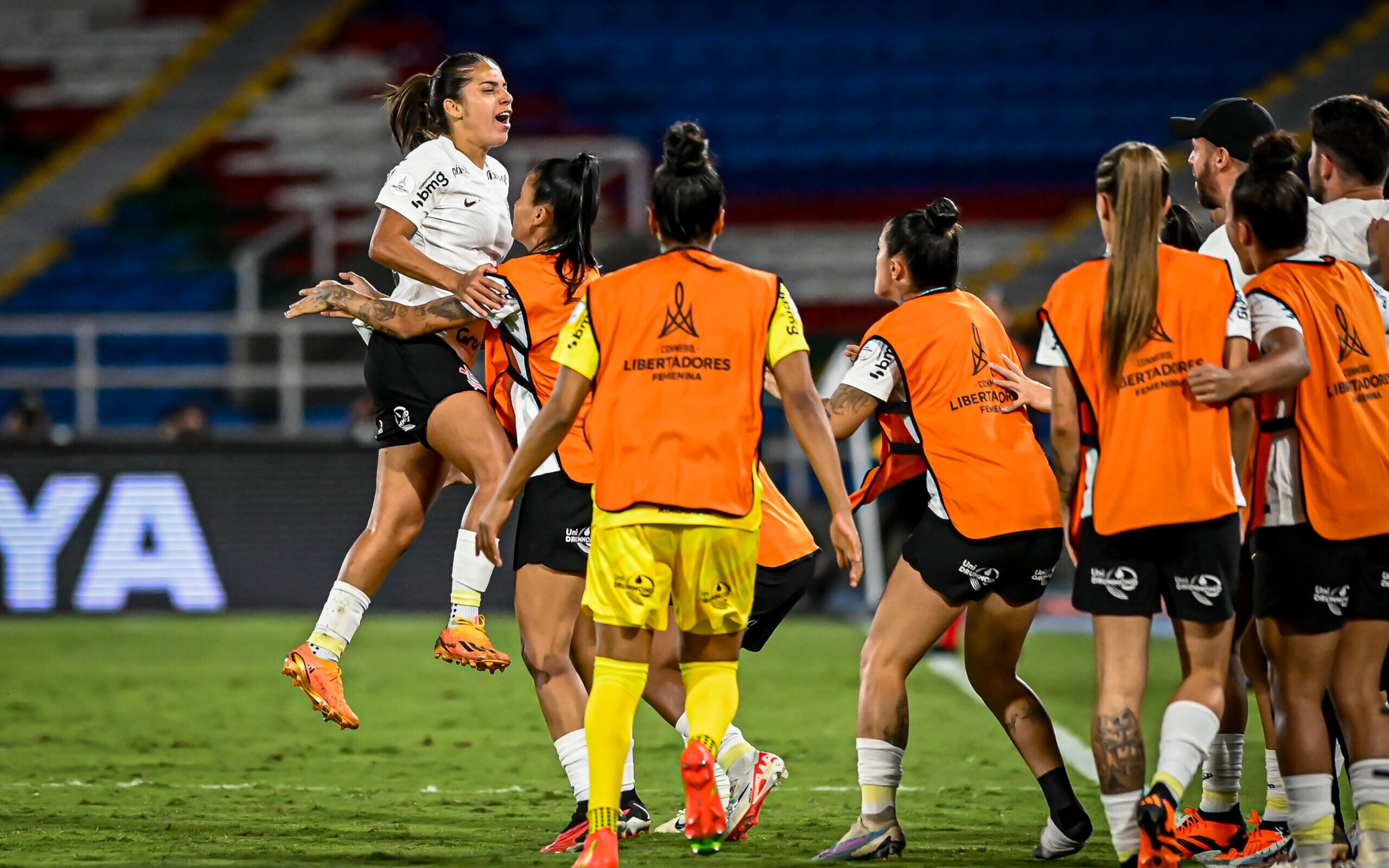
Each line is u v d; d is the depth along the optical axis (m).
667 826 19.50
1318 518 15.99
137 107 81.81
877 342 18.05
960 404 17.64
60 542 50.91
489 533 16.02
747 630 19.73
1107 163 15.83
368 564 20.97
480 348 21.81
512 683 36.16
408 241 20.38
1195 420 15.41
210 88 82.56
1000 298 38.09
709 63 84.31
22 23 85.69
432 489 21.56
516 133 81.50
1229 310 15.61
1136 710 15.25
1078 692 34.12
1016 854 17.98
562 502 18.77
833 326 71.06
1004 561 17.47
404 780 23.45
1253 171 16.47
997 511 17.38
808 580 19.53
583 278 19.55
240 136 80.62
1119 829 15.17
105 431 66.44
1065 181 78.38
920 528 17.86
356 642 44.47
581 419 18.83
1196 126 19.30
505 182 21.44
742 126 81.62
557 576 18.80
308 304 20.44
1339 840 17.69
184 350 70.25
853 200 78.31
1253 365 15.28
